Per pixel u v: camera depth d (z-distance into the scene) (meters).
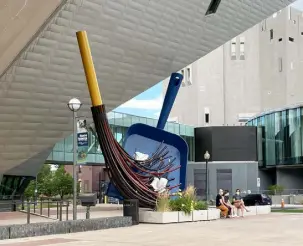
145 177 19.50
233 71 73.06
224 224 16.86
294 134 52.03
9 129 26.55
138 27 26.09
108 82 27.58
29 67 24.19
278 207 35.94
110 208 27.14
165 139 23.80
